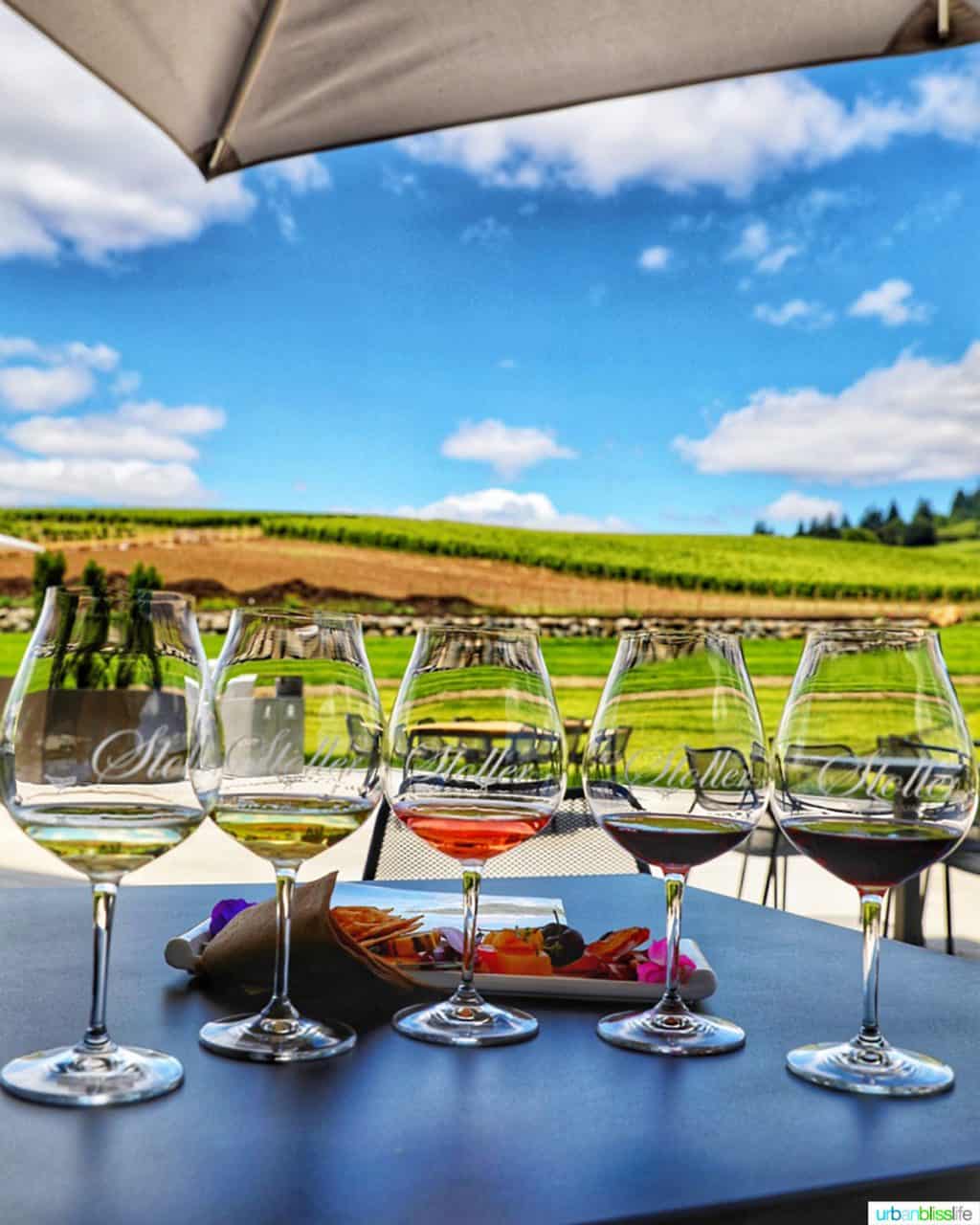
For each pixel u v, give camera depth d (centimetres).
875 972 75
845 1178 55
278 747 73
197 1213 49
